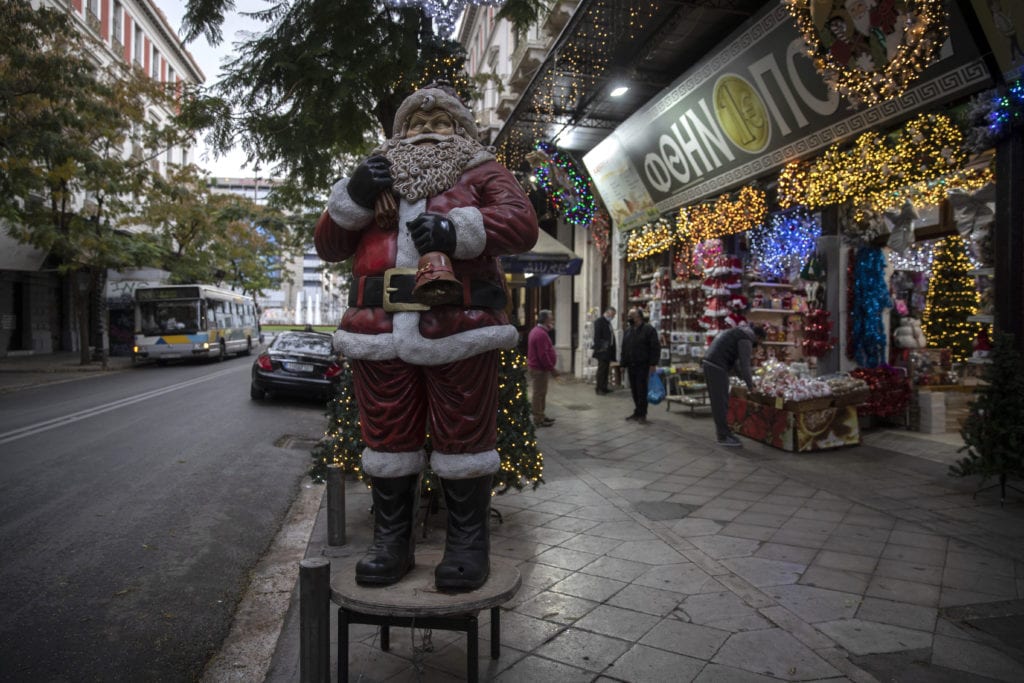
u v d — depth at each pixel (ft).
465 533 8.45
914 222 31.78
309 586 7.51
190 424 32.89
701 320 38.17
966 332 32.81
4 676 9.70
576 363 58.54
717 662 9.71
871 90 23.03
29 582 13.24
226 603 12.50
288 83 25.52
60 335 96.63
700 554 14.34
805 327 32.37
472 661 8.17
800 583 12.74
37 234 58.23
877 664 9.68
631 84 35.81
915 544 14.93
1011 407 17.89
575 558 14.19
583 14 28.04
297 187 34.88
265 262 139.95
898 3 19.79
